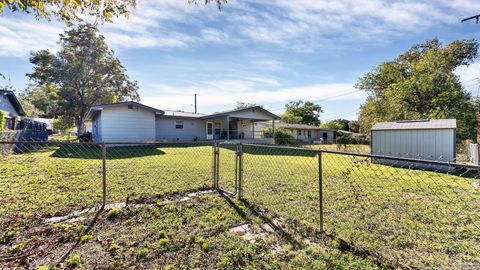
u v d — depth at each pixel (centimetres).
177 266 191
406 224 280
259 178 531
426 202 365
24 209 315
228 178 523
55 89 2167
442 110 1419
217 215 300
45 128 2547
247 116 1825
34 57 2036
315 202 360
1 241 228
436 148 758
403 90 1577
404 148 822
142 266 191
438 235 251
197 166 671
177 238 236
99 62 2216
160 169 619
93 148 1176
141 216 294
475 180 529
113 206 328
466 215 308
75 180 484
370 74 2023
